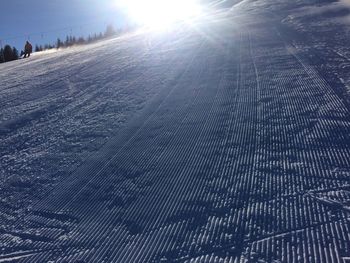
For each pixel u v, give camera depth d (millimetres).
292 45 13469
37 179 6762
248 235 4621
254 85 9711
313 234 4500
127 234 4980
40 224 5469
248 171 5957
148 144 7414
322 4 23328
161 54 15578
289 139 6746
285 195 5258
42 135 8742
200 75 11422
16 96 12672
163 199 5609
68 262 4633
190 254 4461
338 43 12922
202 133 7508
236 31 18375
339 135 6629
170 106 9234
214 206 5254
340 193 5152
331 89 8695
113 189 6086
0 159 7793
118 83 12117
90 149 7617
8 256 4871
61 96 11750
